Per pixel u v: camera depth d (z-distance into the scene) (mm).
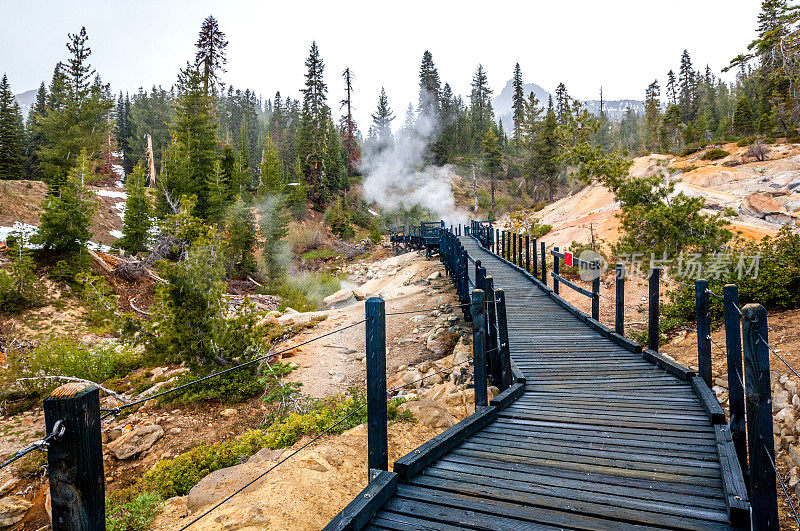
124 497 5402
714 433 3979
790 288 8930
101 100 43125
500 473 3365
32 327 17031
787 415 5715
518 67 86500
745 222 18953
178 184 33031
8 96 53438
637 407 4926
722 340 8453
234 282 29516
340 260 41719
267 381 8852
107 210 40156
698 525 2545
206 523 3652
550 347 8008
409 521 2748
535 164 68062
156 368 12523
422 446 3670
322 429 6012
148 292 22906
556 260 12664
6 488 6723
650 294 7031
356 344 12094
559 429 4391
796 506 4652
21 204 32969
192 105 37469
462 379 7758
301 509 3799
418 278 19797
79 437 1634
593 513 2707
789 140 38031
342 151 76000
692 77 82938
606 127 104500
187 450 6910
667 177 26188
